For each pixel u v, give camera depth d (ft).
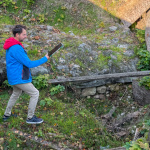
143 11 20.95
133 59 18.48
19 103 14.05
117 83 17.61
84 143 12.48
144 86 15.58
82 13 22.94
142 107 16.16
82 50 18.43
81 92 16.99
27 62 10.21
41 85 15.44
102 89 17.40
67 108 14.56
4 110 13.14
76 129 13.08
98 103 17.08
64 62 17.25
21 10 22.57
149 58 17.85
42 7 23.06
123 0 22.04
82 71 17.12
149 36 19.39
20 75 10.48
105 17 22.91
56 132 12.56
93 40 19.99
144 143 9.02
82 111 14.57
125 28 21.95
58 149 11.64
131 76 16.56
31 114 11.69
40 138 11.93
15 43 10.34
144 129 11.99
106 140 12.93
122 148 10.13
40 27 21.09
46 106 14.33
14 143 11.38
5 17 21.70
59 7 23.12
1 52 15.56
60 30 21.84
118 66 17.81
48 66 16.70
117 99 17.21
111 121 15.30
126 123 14.89
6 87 15.30
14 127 12.15
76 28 22.24
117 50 19.03
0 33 18.22
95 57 18.19
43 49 17.70
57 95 15.72
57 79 15.93
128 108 16.47
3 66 15.02
